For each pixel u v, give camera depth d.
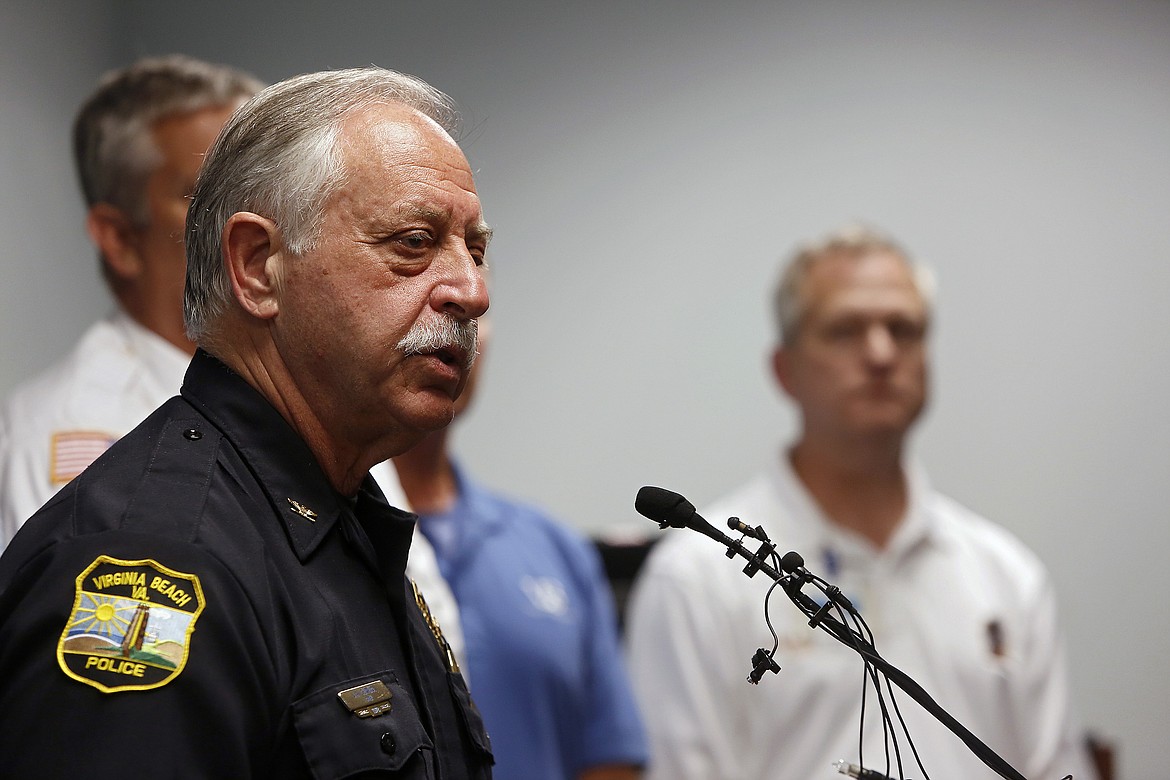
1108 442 14.27
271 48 13.38
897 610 8.17
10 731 2.95
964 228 14.40
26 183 10.47
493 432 13.97
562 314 14.10
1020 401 14.30
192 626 3.10
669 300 14.16
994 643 8.28
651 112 14.27
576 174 14.15
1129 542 14.19
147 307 5.90
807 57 14.43
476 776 3.99
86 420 5.45
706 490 14.02
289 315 3.72
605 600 8.63
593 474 13.98
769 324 14.17
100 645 3.01
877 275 8.65
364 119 3.79
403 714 3.52
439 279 3.75
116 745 2.92
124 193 5.87
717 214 14.25
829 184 14.33
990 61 14.51
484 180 14.03
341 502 3.85
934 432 14.25
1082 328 14.38
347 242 3.69
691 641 8.14
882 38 14.47
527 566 8.08
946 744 7.84
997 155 14.45
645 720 8.23
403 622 3.85
